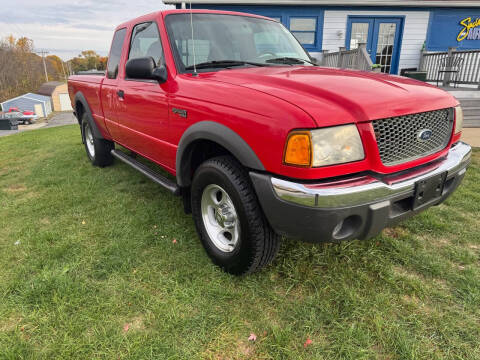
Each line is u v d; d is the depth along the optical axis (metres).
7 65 84.56
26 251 2.72
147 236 2.90
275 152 1.79
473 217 3.20
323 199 1.68
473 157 5.05
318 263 2.47
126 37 3.56
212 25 3.03
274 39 3.34
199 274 2.39
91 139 5.16
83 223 3.20
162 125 2.80
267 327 1.91
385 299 2.09
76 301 2.11
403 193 1.90
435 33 10.98
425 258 2.52
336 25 10.80
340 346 1.77
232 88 2.14
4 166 5.63
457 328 1.87
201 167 2.35
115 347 1.79
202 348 1.78
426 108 2.03
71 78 5.25
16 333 1.88
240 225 2.11
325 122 1.69
